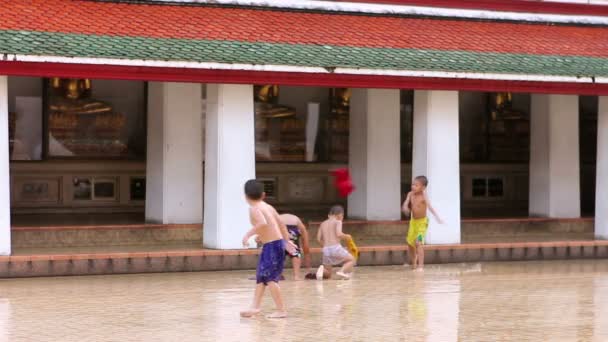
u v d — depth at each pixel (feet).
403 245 95.55
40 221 103.04
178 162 99.25
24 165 109.70
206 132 91.35
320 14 98.73
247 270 87.86
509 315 65.16
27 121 111.14
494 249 96.58
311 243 98.99
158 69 83.46
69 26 85.25
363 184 107.55
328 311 66.33
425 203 89.76
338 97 122.21
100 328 59.82
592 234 110.42
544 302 70.79
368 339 56.85
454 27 102.53
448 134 96.68
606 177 102.01
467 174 127.75
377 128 107.04
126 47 83.05
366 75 89.40
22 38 81.15
